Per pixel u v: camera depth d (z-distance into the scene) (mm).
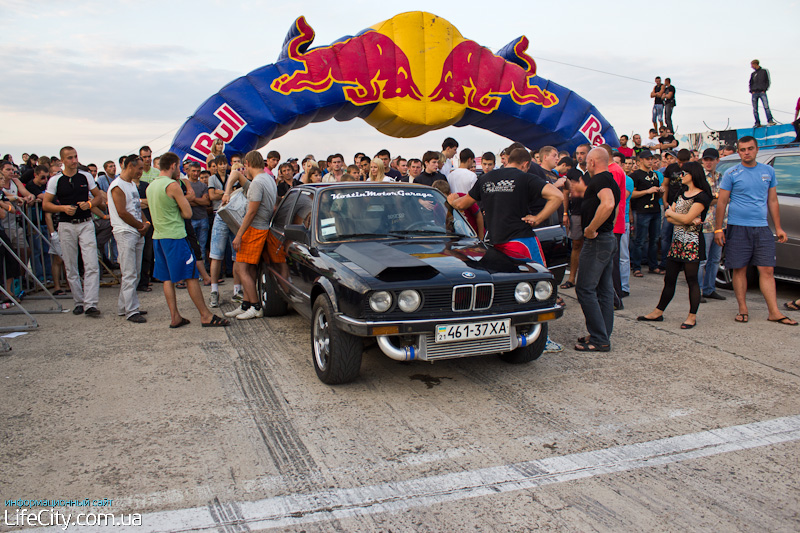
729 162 7660
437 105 9750
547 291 4082
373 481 2771
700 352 4820
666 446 3105
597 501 2564
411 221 4973
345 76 9266
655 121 15719
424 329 3676
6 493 2682
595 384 4098
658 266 9164
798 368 4371
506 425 3412
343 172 9352
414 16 9578
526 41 10656
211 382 4215
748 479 2746
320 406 3736
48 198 6336
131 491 2691
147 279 8281
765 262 5668
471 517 2451
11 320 6359
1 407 3750
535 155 8164
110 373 4434
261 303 6586
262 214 5965
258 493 2672
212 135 8867
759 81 13039
